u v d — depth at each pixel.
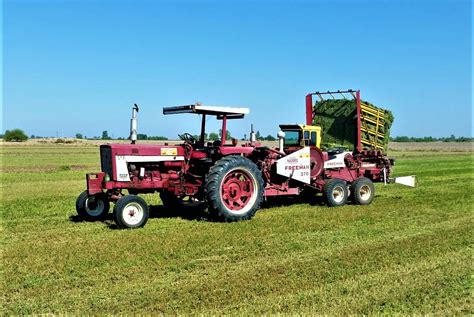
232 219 10.84
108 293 6.22
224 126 11.70
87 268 7.24
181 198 12.41
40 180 21.02
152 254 7.95
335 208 12.81
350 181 14.30
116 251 8.11
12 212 12.16
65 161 36.56
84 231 9.84
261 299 6.00
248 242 8.80
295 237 9.22
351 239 9.07
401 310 5.70
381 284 6.55
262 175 12.24
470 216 11.47
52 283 6.60
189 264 7.41
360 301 5.95
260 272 7.04
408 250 8.23
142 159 10.84
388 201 14.11
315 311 5.64
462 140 167.38
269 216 11.57
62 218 11.35
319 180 13.49
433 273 7.02
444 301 5.99
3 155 45.66
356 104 14.59
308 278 6.78
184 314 5.54
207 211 12.31
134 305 5.83
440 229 9.98
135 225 10.12
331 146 15.16
